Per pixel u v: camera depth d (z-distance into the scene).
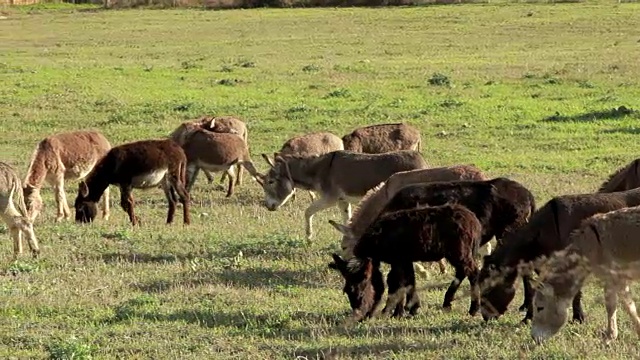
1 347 34.44
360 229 42.41
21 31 178.50
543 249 35.59
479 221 37.94
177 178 57.66
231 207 61.72
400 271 37.12
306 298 40.47
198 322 37.12
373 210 42.88
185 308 39.09
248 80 111.38
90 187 57.19
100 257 48.00
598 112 87.38
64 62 131.00
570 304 33.38
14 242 48.25
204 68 122.44
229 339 34.91
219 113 92.31
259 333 35.69
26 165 73.38
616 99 93.56
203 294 41.09
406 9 188.88
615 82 104.38
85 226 55.47
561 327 33.25
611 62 118.00
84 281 43.28
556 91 100.00
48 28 182.88
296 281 43.34
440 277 43.69
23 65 126.19
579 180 64.81
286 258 47.00
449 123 85.81
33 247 48.22
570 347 32.59
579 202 35.44
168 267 45.75
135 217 57.66
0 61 132.62
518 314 37.97
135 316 38.00
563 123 84.56
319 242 49.75
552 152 74.69
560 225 35.16
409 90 102.69
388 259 37.22
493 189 39.22
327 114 90.38
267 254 47.69
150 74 116.56
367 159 50.41
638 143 76.56
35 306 39.41
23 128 88.31
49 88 106.12
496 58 125.88
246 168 65.50
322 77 112.81
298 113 91.19
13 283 43.00
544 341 33.09
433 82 105.88
